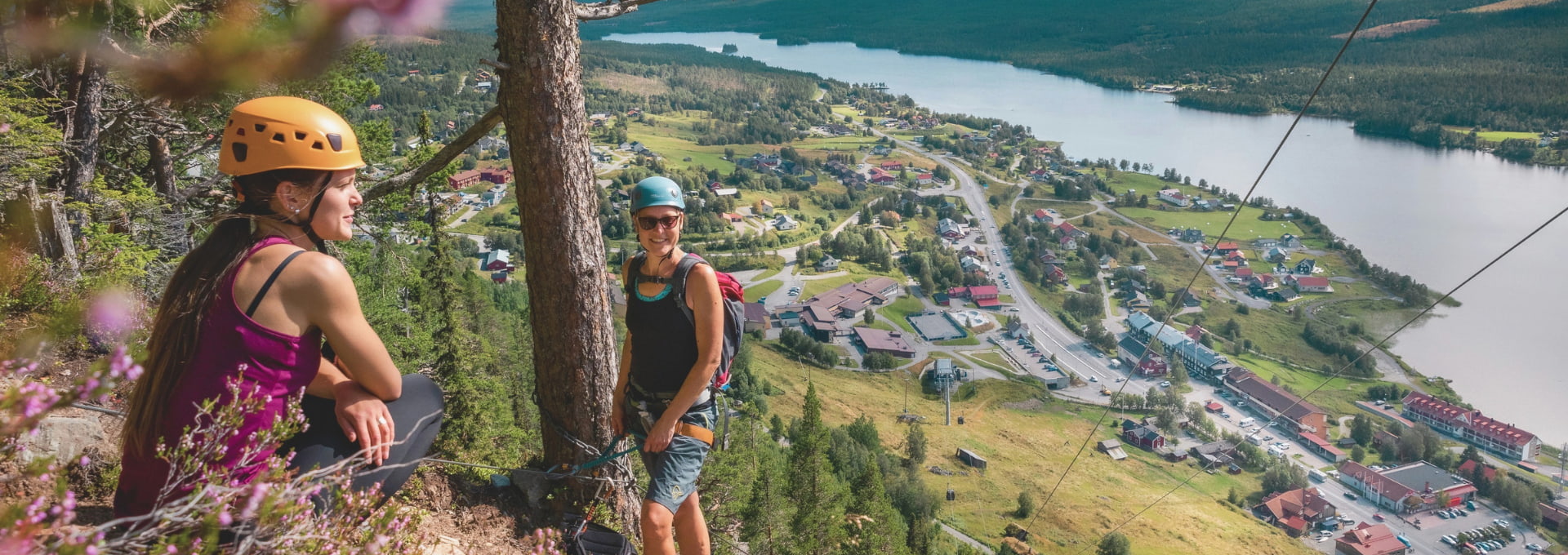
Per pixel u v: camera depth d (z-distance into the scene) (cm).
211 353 176
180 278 184
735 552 648
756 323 13150
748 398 9319
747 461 2041
